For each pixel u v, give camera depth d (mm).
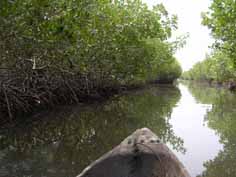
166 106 21422
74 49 15875
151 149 4543
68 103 20891
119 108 20000
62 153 8961
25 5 9906
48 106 17922
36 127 13023
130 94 32594
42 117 15438
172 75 69312
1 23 10328
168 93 35938
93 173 4500
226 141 10484
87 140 10703
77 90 22078
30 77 15398
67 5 10562
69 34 11125
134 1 20281
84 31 12055
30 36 11602
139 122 14398
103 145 9961
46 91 17906
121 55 22484
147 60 25734
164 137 11055
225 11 14055
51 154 8883
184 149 9406
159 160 4445
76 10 10719
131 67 25125
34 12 10227
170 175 4344
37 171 7332
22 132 11969
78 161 8180
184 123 14102
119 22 18109
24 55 13453
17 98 14969
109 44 19703
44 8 10258
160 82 68312
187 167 7730
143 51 24578
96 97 24875
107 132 12078
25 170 7379
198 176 7125
